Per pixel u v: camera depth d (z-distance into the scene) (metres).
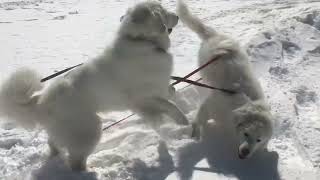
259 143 1.35
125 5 4.12
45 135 1.64
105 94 1.40
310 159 1.44
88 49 2.73
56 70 2.33
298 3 3.53
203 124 1.58
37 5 4.21
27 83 1.34
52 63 2.47
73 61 2.50
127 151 1.52
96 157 1.47
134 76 1.42
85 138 1.36
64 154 1.50
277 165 1.40
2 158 1.48
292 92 1.90
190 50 2.60
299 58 2.31
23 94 1.33
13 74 1.34
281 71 2.14
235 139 1.54
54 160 1.46
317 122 1.68
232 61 1.55
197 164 1.43
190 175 1.37
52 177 1.36
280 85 1.99
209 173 1.37
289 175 1.35
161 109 1.50
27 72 1.35
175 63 2.37
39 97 1.37
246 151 1.32
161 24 1.41
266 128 1.32
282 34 2.55
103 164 1.45
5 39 3.01
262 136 1.33
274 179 1.33
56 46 2.82
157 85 1.47
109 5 4.15
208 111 1.55
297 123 1.65
